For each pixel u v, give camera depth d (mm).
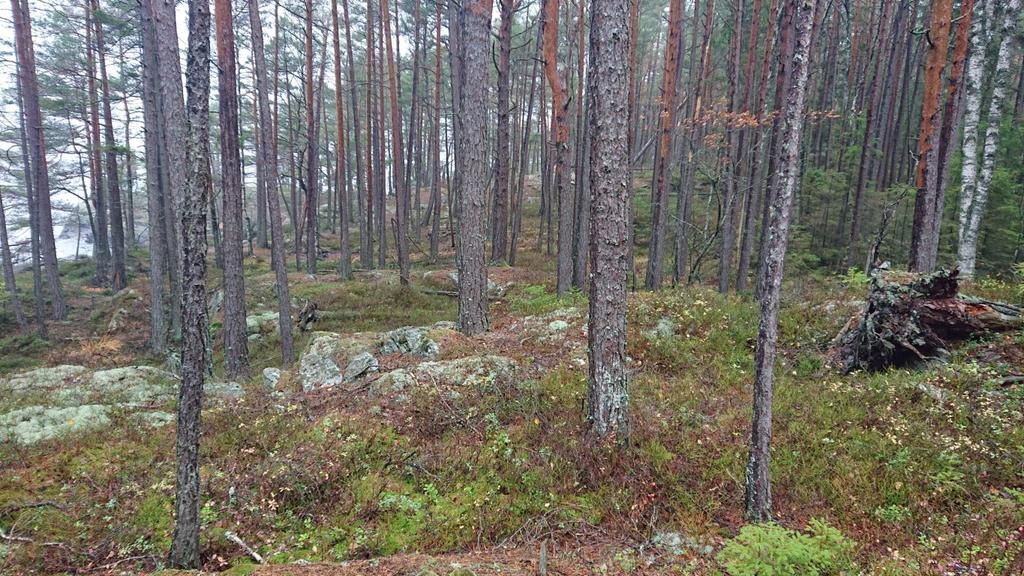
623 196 5883
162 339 18000
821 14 18391
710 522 5027
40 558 4602
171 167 9008
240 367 12867
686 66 31922
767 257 4676
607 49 5617
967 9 11289
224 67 12625
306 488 5621
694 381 7891
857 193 18625
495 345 9672
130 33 20359
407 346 9711
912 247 11828
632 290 16547
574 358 8539
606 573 4355
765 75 15477
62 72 23203
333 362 9328
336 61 22172
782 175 4504
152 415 7852
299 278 24703
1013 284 10938
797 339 9055
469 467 5914
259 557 4738
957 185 17969
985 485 5090
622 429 6098
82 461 6238
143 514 5270
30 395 9367
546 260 26578
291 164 29859
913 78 27828
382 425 6820
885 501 5098
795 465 5727
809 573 3898
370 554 4832
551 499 5391
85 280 28328
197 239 4148
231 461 6238
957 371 7094
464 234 10531
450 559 4562
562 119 14594
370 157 26219
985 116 21766
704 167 16906
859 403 6840
